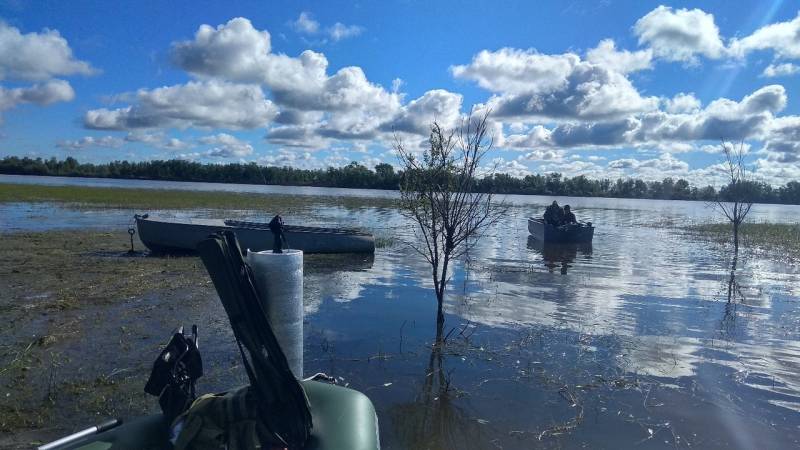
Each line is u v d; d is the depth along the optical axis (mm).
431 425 4836
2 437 4371
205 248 3232
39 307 8344
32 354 6254
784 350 7180
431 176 7719
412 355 6637
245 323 3197
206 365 6055
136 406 4984
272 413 3123
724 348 7219
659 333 7875
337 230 15805
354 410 3363
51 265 12305
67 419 4715
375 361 6402
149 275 11281
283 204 40031
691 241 22734
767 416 5188
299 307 3994
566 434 4703
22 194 41531
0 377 5566
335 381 4461
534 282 11812
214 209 32375
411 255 15406
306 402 3158
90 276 11047
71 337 6914
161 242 14609
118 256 14039
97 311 8211
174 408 3223
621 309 9367
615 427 4883
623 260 15953
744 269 14594
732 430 4883
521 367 6336
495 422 4922
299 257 3959
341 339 7223
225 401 3129
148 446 3012
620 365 6500
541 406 5289
